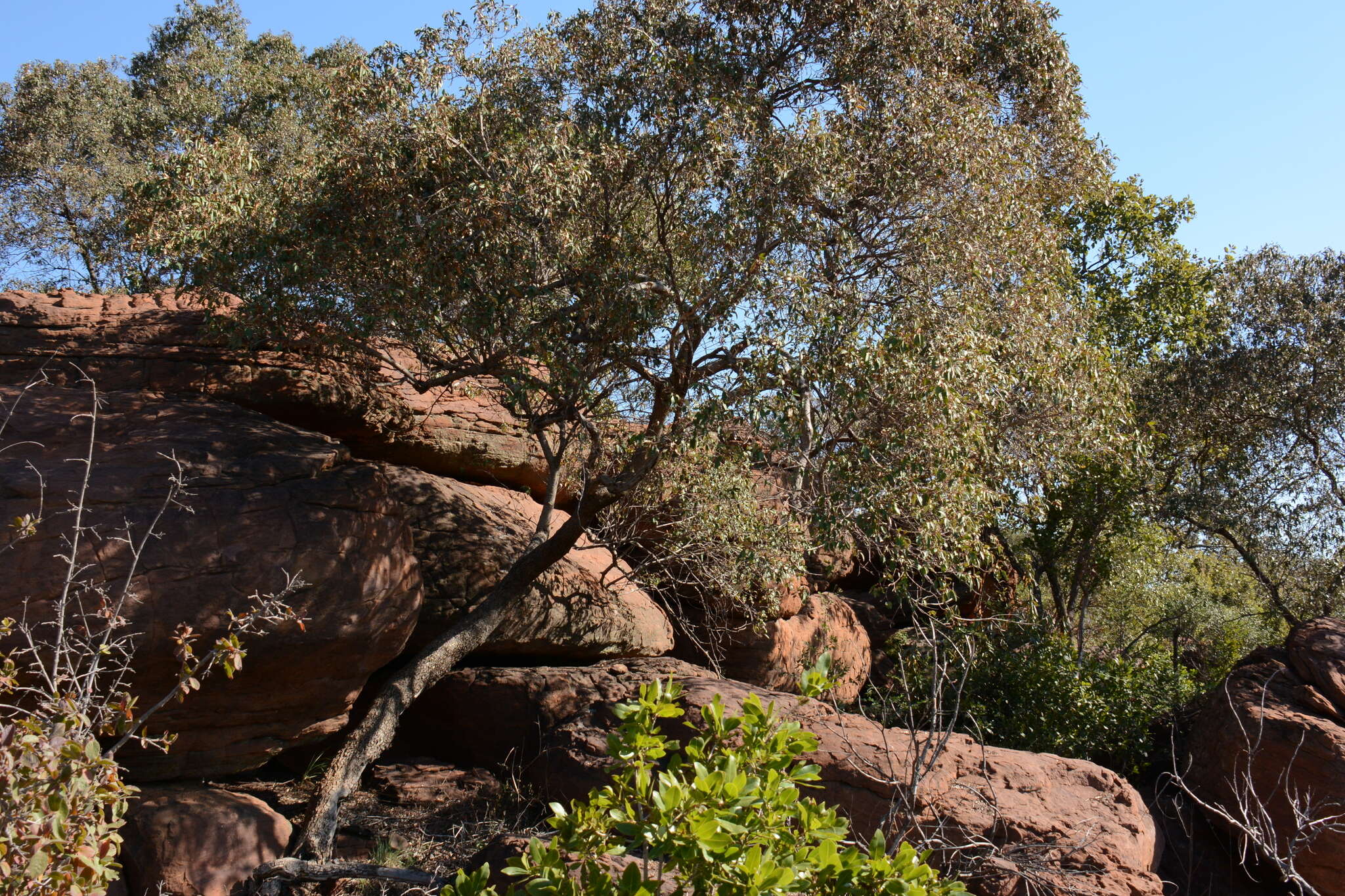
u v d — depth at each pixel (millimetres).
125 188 9352
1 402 8156
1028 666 11164
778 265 8703
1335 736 8359
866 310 8375
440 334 9375
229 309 9930
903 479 7965
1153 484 16391
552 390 9312
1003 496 9633
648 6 9688
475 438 11680
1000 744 10531
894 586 8727
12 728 4023
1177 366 16953
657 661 10305
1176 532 17375
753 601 11914
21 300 9945
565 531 9312
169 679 7121
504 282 8883
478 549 10391
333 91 9266
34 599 6637
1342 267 16531
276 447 8398
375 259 9211
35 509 6938
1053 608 17297
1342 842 7973
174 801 7113
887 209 9227
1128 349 17422
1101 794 7828
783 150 8734
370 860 7512
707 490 10547
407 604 8328
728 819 3182
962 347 8094
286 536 7621
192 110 24328
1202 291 18156
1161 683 11680
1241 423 16219
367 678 8492
